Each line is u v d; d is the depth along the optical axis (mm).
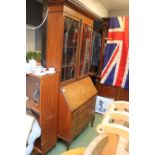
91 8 2969
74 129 2127
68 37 1981
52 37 1856
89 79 2756
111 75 3043
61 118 2037
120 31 2836
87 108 2424
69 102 1951
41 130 1732
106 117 1174
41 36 2016
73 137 2152
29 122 1597
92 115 2723
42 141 1784
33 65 1805
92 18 2512
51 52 1904
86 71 2727
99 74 3266
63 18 1760
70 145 2146
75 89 2191
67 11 1802
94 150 659
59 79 1929
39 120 1708
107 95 3188
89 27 2480
